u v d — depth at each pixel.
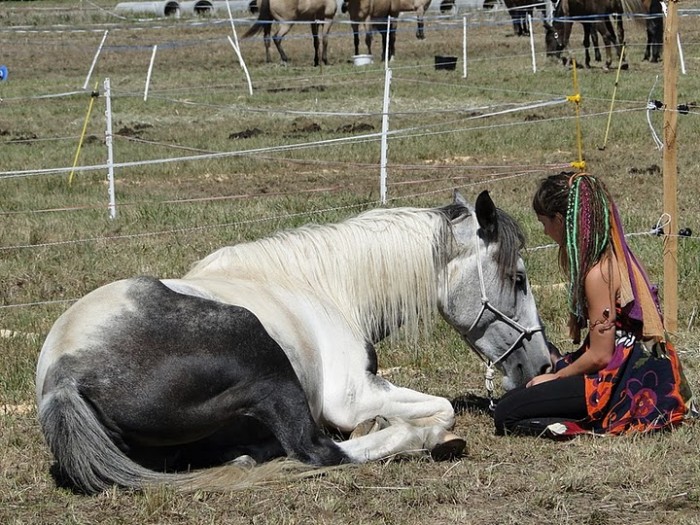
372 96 24.67
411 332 6.53
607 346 6.17
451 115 22.00
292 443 5.59
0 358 8.18
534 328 6.49
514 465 5.92
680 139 18.56
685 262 10.22
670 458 5.91
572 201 6.15
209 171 17.33
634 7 27.31
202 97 25.59
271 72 30.11
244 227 12.60
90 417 5.19
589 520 5.13
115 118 23.28
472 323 6.48
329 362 6.15
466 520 5.15
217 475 5.46
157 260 11.21
